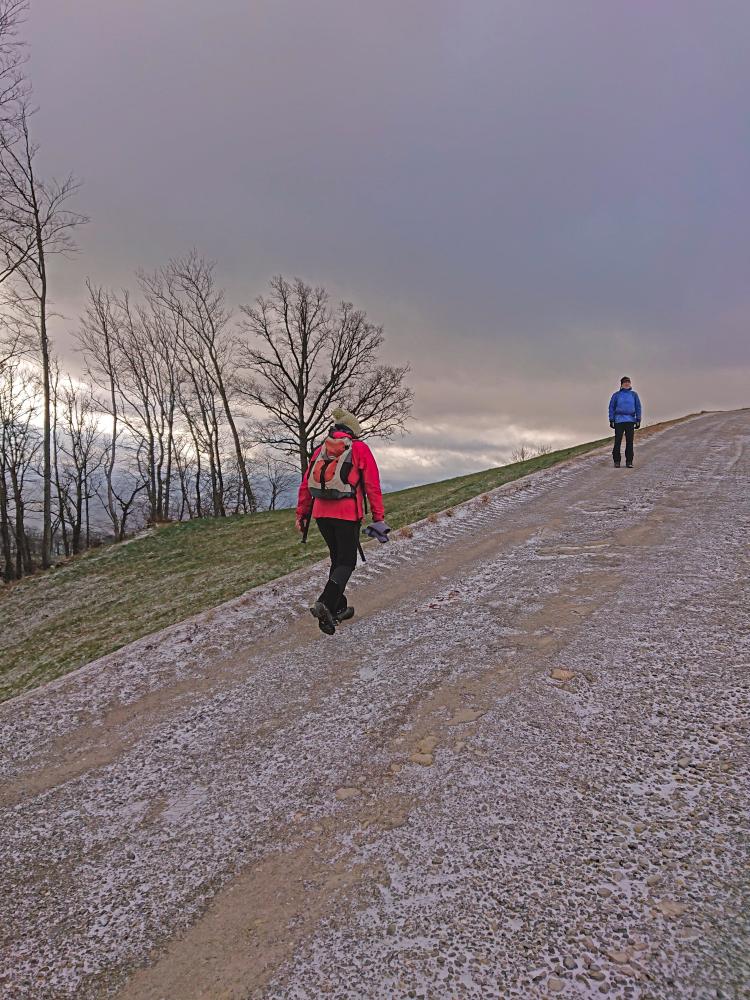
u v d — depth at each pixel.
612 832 2.10
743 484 8.42
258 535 14.66
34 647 8.00
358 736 3.04
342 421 4.40
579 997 1.52
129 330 32.06
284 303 34.44
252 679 4.03
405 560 6.82
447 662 3.80
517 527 7.71
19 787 3.06
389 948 1.75
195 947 1.87
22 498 26.70
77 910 2.10
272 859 2.24
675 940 1.65
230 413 32.97
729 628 3.65
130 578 12.77
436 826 2.27
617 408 11.31
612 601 4.45
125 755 3.24
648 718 2.80
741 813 2.11
